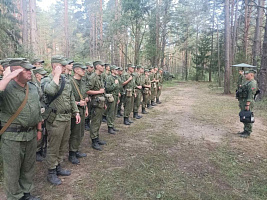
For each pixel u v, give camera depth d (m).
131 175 3.26
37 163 3.61
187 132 5.51
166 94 13.84
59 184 2.97
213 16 23.42
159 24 22.81
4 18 9.51
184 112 7.99
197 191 2.89
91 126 4.27
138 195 2.77
